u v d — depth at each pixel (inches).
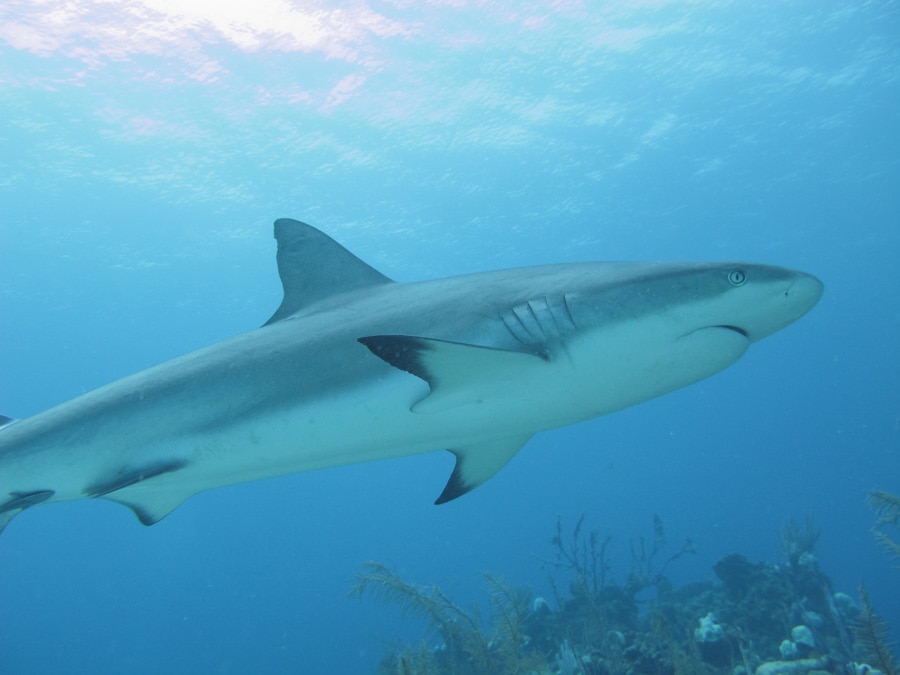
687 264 136.0
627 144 1065.5
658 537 571.5
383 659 407.2
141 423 153.6
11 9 743.1
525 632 410.6
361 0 748.6
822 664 251.3
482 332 140.3
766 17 840.9
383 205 1171.9
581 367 135.1
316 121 952.9
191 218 1197.7
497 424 142.7
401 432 143.7
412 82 885.2
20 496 157.8
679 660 272.8
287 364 150.0
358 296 166.4
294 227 172.2
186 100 900.6
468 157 1059.3
